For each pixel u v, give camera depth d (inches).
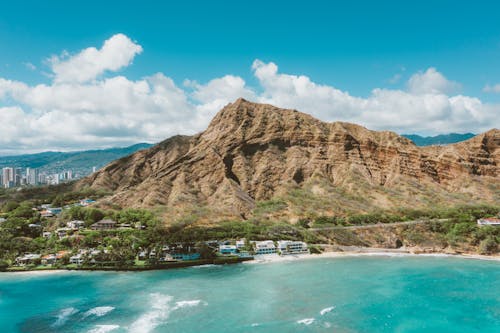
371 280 5014.8
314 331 3444.9
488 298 4315.9
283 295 4402.1
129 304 4133.9
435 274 5310.0
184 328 3503.9
